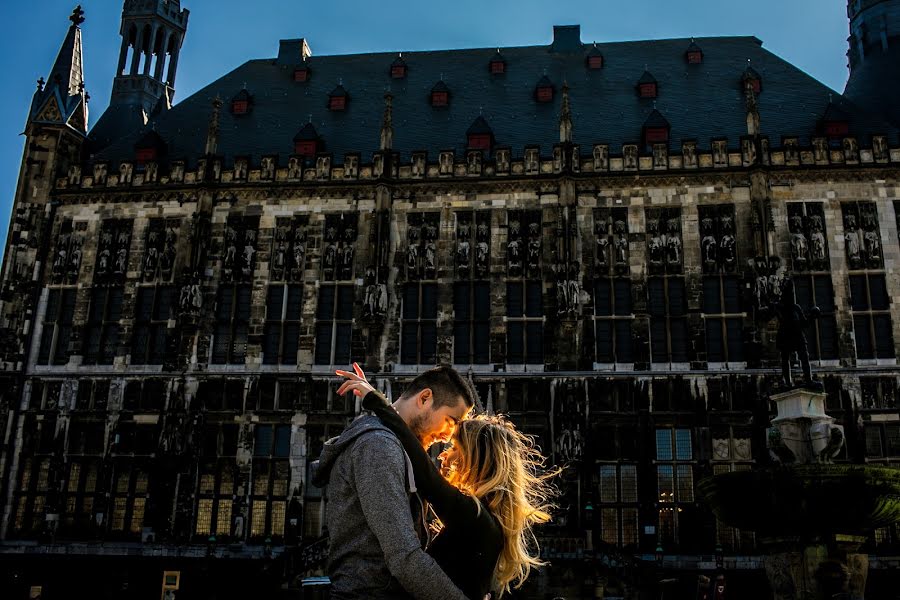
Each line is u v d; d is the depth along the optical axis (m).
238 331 39.78
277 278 40.34
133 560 35.78
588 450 35.75
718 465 35.34
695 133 42.16
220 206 41.47
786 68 46.34
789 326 18.47
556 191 39.81
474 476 4.77
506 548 4.63
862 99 44.47
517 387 37.16
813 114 42.41
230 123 46.91
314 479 4.76
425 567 4.01
